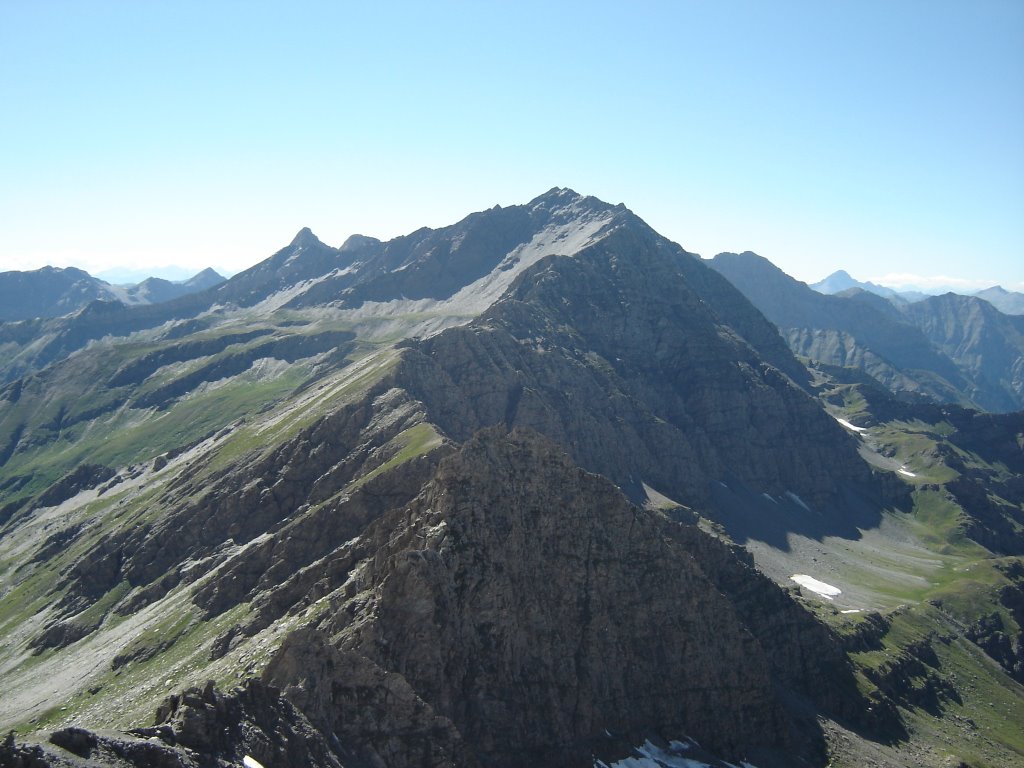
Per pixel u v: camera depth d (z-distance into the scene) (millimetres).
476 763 98688
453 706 108688
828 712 171125
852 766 145750
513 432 145125
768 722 143500
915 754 168125
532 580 129250
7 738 58406
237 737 76125
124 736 65938
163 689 132250
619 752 121750
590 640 129375
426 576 113062
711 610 145875
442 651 110688
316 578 142000
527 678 119500
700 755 130625
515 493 135125
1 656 197625
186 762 67688
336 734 92250
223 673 114438
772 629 178625
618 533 143750
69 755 60656
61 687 160375
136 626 177000
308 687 92625
